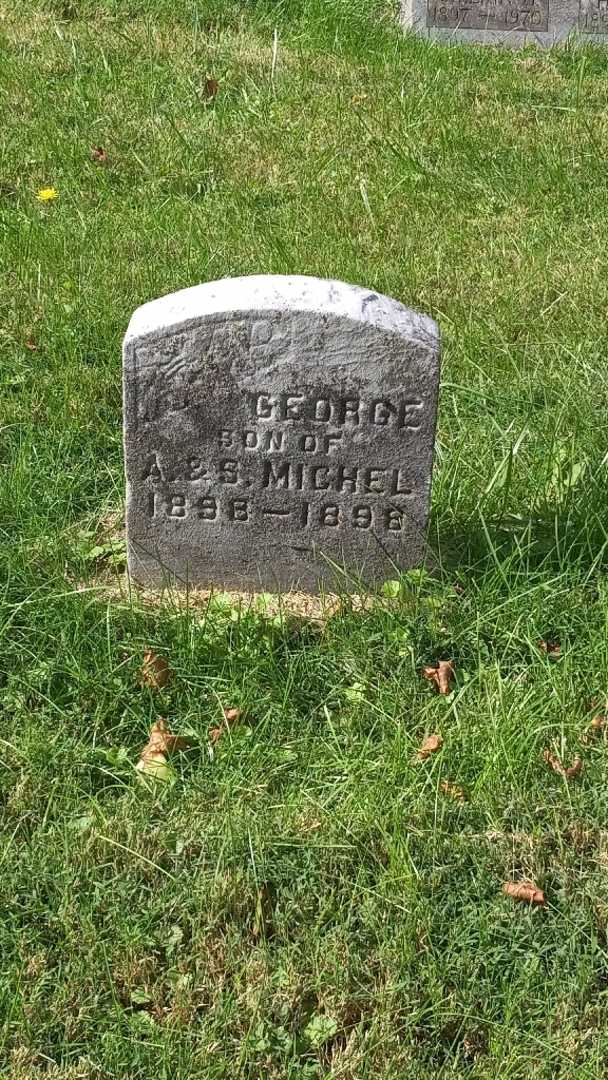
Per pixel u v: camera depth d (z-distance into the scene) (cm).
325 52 361
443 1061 152
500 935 159
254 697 180
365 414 182
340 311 177
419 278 256
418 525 190
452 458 209
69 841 164
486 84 345
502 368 234
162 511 190
